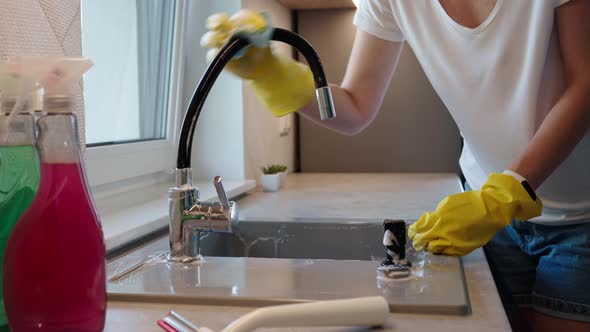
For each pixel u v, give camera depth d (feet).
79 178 1.80
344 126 4.19
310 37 8.43
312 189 6.48
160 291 2.36
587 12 3.16
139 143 5.41
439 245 2.98
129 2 5.42
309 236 4.12
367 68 4.28
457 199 3.10
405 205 5.15
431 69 3.91
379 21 4.12
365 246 4.05
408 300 2.19
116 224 3.58
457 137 8.25
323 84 2.70
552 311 3.80
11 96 1.95
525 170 3.10
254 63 3.16
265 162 7.19
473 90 3.70
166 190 5.47
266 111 7.20
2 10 2.67
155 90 6.02
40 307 1.73
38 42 2.94
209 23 2.93
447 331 1.95
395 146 8.42
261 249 4.17
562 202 3.76
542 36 3.27
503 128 3.68
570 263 3.69
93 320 1.81
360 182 7.17
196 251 2.96
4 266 1.77
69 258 1.74
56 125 1.76
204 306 2.27
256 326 1.73
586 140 3.56
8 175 1.94
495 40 3.48
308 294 2.31
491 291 2.45
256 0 6.69
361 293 2.31
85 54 4.80
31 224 1.73
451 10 3.62
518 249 4.38
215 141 6.38
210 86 2.85
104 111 5.17
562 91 3.49
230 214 2.89
